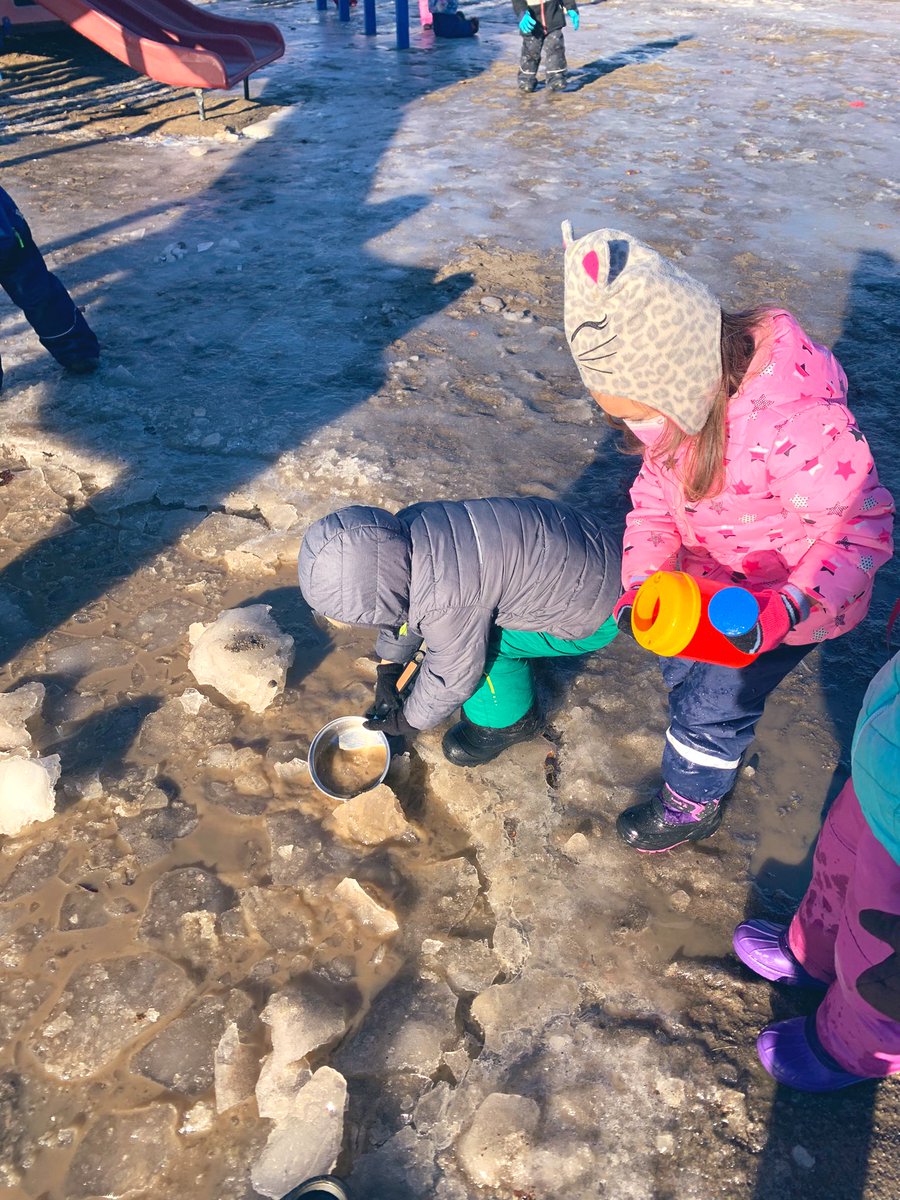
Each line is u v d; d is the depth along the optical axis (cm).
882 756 139
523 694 254
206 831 248
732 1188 180
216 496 362
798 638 186
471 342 467
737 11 1385
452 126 826
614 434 397
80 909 231
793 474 172
